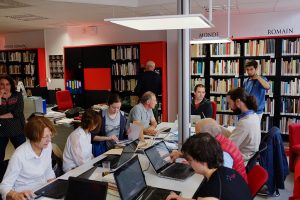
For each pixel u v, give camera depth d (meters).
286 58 5.91
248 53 6.07
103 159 2.83
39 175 2.35
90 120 2.92
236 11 6.12
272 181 3.49
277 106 6.02
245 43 6.08
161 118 7.04
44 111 5.70
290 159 4.34
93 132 3.47
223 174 1.61
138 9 5.78
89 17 6.66
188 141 1.72
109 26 7.89
